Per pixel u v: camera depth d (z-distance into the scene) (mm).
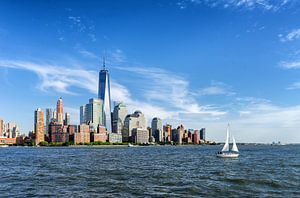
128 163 147625
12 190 68125
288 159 183500
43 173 100688
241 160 175375
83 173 100188
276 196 61656
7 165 135750
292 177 89812
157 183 77938
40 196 61344
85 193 64188
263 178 87312
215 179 85750
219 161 166375
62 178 87188
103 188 70125
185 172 104500
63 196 61250
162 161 164750
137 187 71562
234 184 76562
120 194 63281
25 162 154625
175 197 60594
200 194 63594
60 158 193250
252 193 64688
